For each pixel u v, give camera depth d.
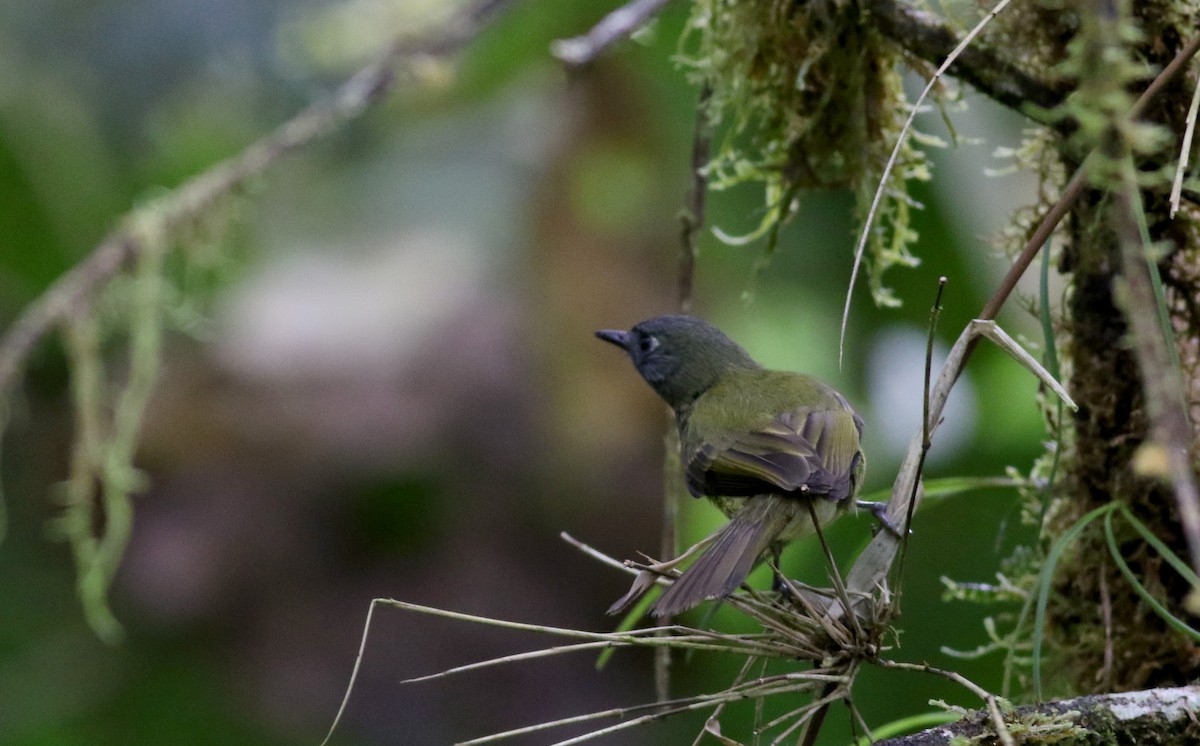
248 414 12.33
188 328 10.44
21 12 12.88
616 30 7.75
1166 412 4.03
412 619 12.11
